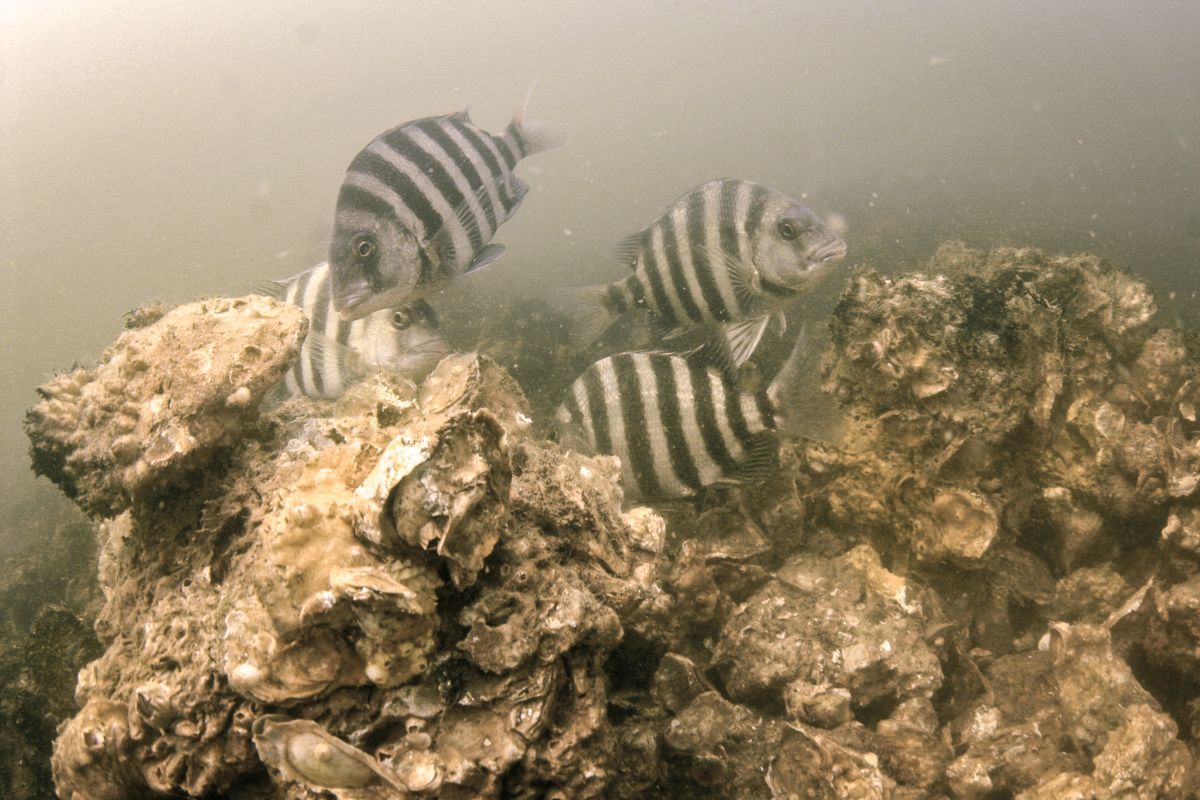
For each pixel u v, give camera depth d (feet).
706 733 3.99
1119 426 4.61
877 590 4.47
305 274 4.87
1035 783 4.15
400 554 3.24
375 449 3.53
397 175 4.58
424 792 3.11
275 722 3.12
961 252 5.33
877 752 4.17
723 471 4.49
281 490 3.60
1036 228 13.83
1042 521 4.71
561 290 5.37
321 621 3.11
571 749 3.47
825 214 17.80
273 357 3.77
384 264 4.58
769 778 4.01
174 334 3.80
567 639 3.49
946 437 4.50
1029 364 4.51
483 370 4.10
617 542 3.81
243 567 3.49
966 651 4.50
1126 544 4.65
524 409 4.15
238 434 3.75
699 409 4.43
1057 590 4.61
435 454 3.16
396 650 3.22
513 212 5.03
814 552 4.65
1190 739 4.26
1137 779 4.00
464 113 4.80
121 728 3.50
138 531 3.76
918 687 4.26
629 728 3.82
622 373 4.48
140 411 3.71
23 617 6.18
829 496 4.68
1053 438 4.64
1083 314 4.79
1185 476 4.40
